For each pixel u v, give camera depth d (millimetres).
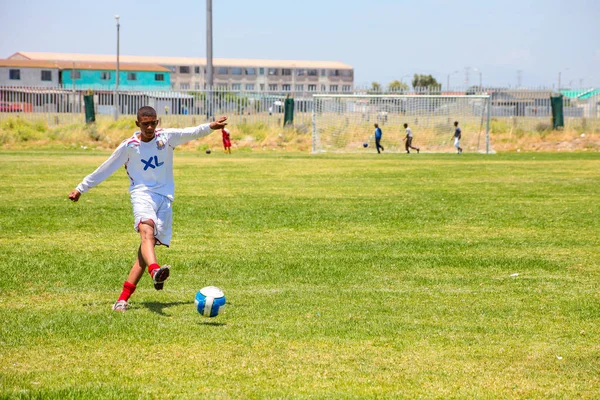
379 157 37938
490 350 6406
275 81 124250
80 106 51094
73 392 5203
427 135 48062
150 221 7656
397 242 12219
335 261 10586
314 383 5500
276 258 10781
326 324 7219
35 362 5930
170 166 7938
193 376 5625
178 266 10133
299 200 17922
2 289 8688
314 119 45219
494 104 52750
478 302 8266
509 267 10281
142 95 53188
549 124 49688
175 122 50000
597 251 11469
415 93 51156
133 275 7766
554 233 13164
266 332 6875
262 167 29547
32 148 42812
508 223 14344
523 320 7461
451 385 5492
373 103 48250
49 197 18047
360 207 16625
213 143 45906
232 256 10906
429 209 16328
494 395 5293
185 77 120375
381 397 5207
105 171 7770
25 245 11656
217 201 17609
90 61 114312
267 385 5445
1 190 19578
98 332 6805
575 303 8195
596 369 5898
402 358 6145
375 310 7852
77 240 12188
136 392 5238
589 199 18375
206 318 7391
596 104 51344
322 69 126000
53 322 7129
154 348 6336
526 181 23469
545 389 5426
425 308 7961
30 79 100125
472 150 46250
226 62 122062
